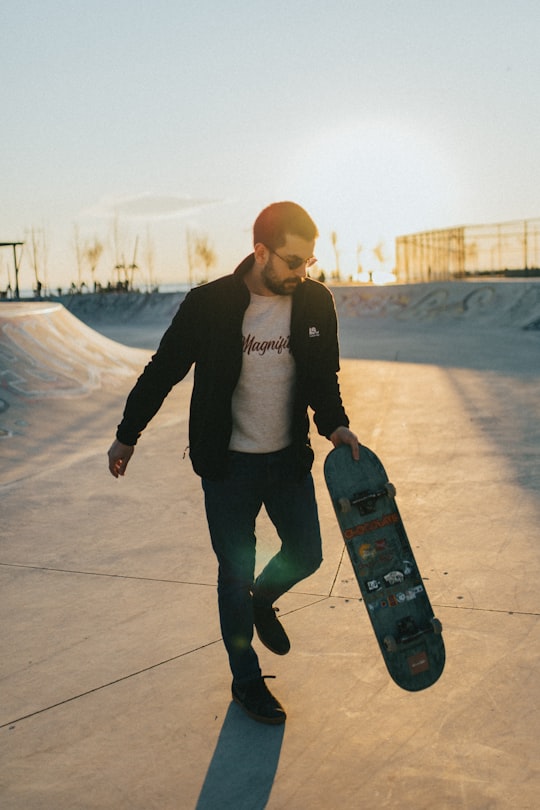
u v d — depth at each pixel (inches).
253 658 89.6
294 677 96.7
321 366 89.3
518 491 174.9
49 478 200.1
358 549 84.3
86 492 186.5
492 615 111.5
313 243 83.4
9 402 272.5
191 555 141.3
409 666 82.2
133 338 826.8
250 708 87.0
